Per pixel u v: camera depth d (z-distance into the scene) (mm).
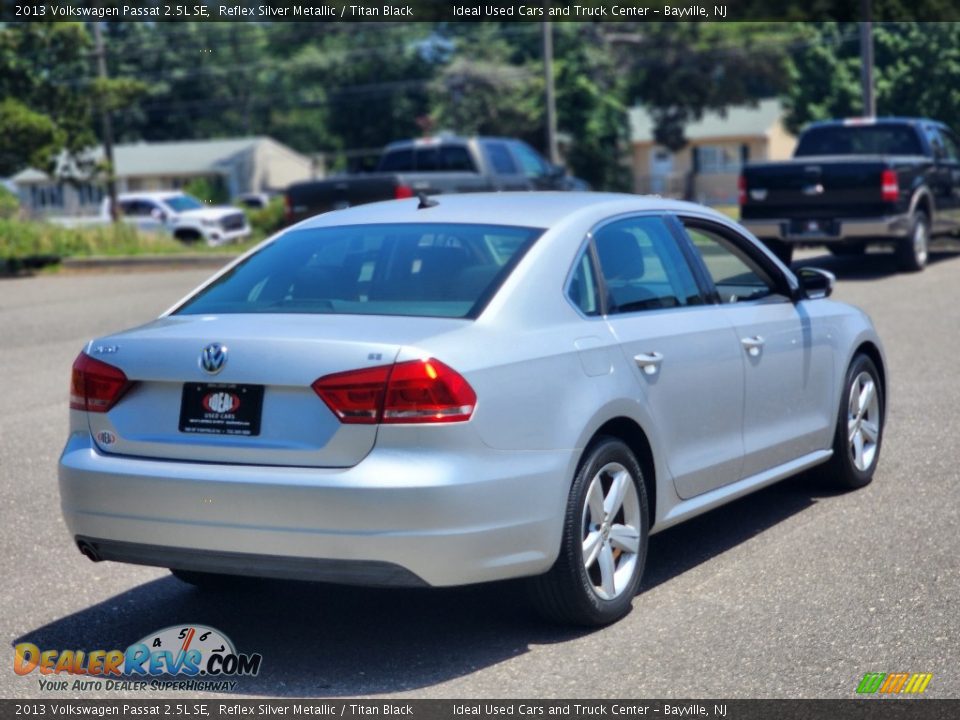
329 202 20719
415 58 73938
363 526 4527
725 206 57500
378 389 4586
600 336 5312
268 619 5520
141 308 17266
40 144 26750
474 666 4879
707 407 5906
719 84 57906
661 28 56750
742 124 65938
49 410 10258
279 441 4688
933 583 5625
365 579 4582
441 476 4562
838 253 20484
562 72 56719
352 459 4594
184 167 67688
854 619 5223
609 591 5234
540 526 4852
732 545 6398
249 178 69312
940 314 13844
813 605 5414
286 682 4777
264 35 73125
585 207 5750
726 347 6059
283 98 76688
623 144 58906
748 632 5125
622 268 5703
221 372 4762
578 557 5027
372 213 5945
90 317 16453
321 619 5500
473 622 5383
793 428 6676
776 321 6547
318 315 5086
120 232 28219
